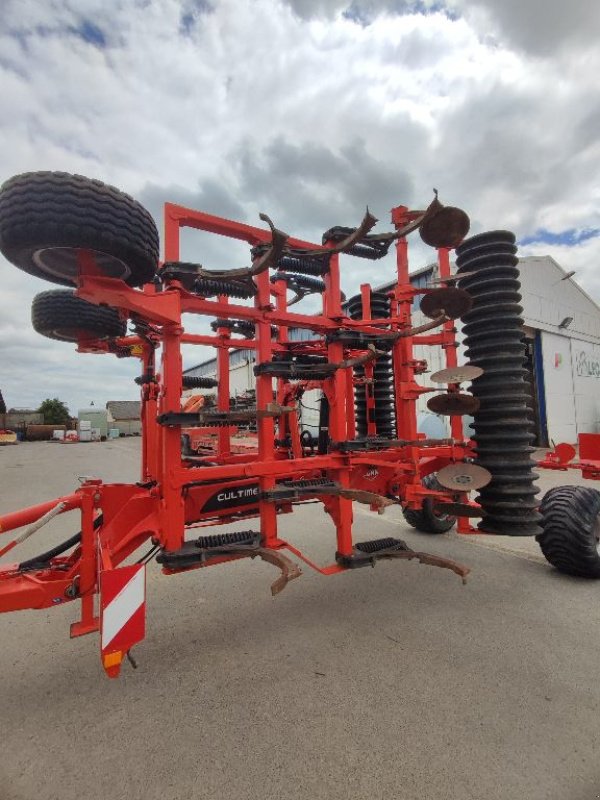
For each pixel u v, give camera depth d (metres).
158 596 3.85
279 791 1.80
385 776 1.86
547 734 2.07
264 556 2.77
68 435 43.31
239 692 2.47
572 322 18.75
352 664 2.71
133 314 2.83
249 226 3.15
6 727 2.24
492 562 4.50
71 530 6.39
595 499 4.00
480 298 3.86
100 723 2.25
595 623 3.15
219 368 4.45
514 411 3.70
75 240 2.22
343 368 3.34
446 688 2.44
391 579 4.11
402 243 3.92
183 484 2.78
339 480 3.48
